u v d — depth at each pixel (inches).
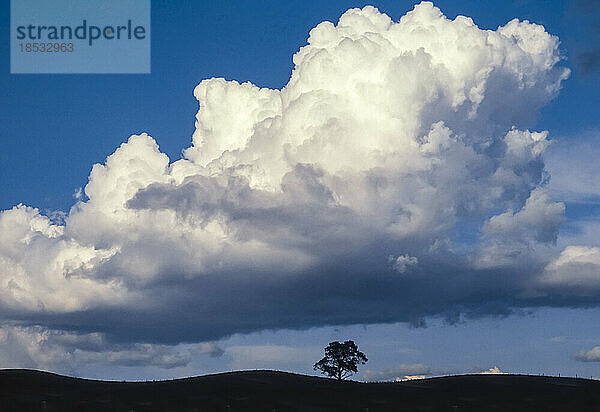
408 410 4222.4
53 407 4136.3
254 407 4249.5
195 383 4753.9
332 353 7047.2
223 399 4379.9
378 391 4630.9
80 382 4734.3
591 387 4717.0
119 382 4788.4
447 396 4500.5
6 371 4904.0
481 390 4655.5
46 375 4854.8
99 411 4094.5
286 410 4207.7
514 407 4269.2
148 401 4318.4
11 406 4119.1
